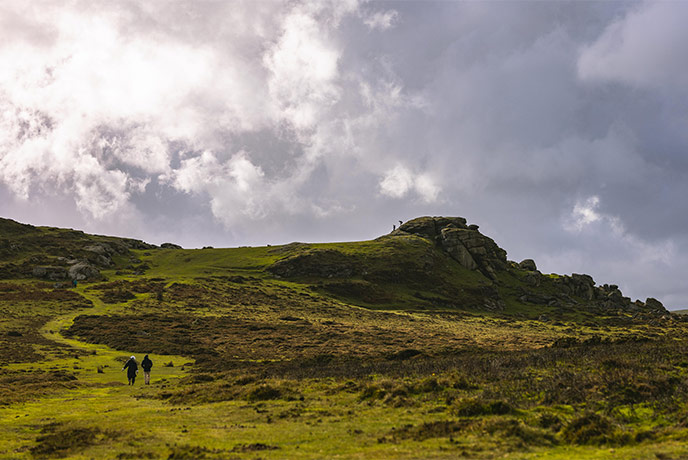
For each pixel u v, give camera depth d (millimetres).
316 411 18109
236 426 16156
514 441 12680
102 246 167750
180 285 122875
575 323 126250
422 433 13852
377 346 64438
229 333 73812
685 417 14406
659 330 115562
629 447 12203
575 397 17531
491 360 28422
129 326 74750
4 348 52969
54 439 14695
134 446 13773
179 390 26750
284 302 117312
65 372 37875
